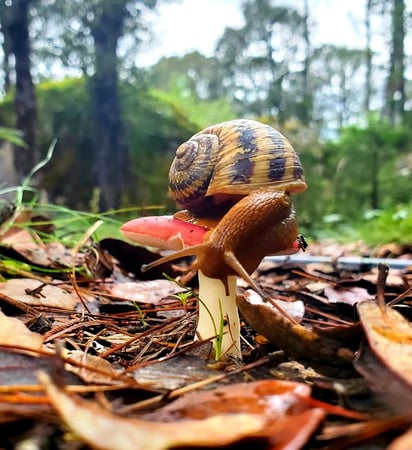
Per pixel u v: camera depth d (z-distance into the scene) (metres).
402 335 0.06
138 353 0.08
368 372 0.06
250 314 0.07
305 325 0.11
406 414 0.05
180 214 0.09
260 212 0.07
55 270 0.14
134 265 0.16
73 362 0.06
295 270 0.19
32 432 0.05
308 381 0.06
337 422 0.05
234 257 0.07
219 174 0.08
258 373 0.07
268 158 0.08
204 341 0.08
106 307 0.12
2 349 0.06
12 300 0.10
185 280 0.13
